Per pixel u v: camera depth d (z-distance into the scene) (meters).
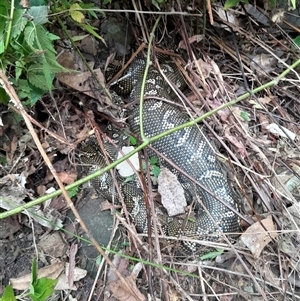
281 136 0.49
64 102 0.46
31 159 0.44
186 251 0.42
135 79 0.53
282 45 0.56
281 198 0.45
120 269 0.40
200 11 0.53
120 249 0.41
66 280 0.40
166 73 0.52
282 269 0.41
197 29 0.54
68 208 0.43
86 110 0.47
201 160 0.47
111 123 0.49
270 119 0.50
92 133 0.45
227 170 0.47
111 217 0.43
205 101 0.49
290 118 0.52
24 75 0.40
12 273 0.39
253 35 0.56
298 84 0.53
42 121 0.46
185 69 0.52
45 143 0.44
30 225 0.41
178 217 0.45
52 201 0.43
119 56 0.53
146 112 0.50
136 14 0.52
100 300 0.39
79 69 0.47
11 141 0.44
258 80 0.53
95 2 0.50
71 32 0.47
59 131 0.45
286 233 0.43
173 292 0.40
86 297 0.39
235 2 0.45
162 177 0.46
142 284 0.40
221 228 0.44
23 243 0.41
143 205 0.44
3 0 0.32
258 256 0.41
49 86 0.34
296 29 0.56
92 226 0.43
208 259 0.42
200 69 0.51
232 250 0.42
